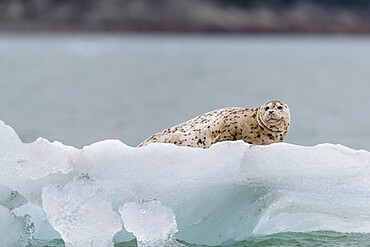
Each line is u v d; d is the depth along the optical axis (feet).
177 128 111.86
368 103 316.60
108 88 401.70
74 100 319.88
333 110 282.97
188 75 531.09
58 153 91.81
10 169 90.94
